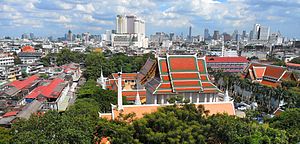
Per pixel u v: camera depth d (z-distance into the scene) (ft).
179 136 96.99
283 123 170.91
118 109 150.30
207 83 208.03
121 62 508.53
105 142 125.70
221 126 107.55
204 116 117.19
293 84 323.37
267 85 334.85
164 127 102.01
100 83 367.04
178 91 195.62
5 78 447.01
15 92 322.34
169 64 202.39
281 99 282.36
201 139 99.81
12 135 127.44
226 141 108.99
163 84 197.67
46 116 121.19
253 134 110.01
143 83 237.86
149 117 106.52
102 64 480.23
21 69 525.75
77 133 103.55
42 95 302.45
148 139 97.60
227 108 167.84
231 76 398.62
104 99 244.22
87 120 118.62
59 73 488.85
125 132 99.60
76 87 419.95
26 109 250.37
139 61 513.86
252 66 383.65
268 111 286.05
